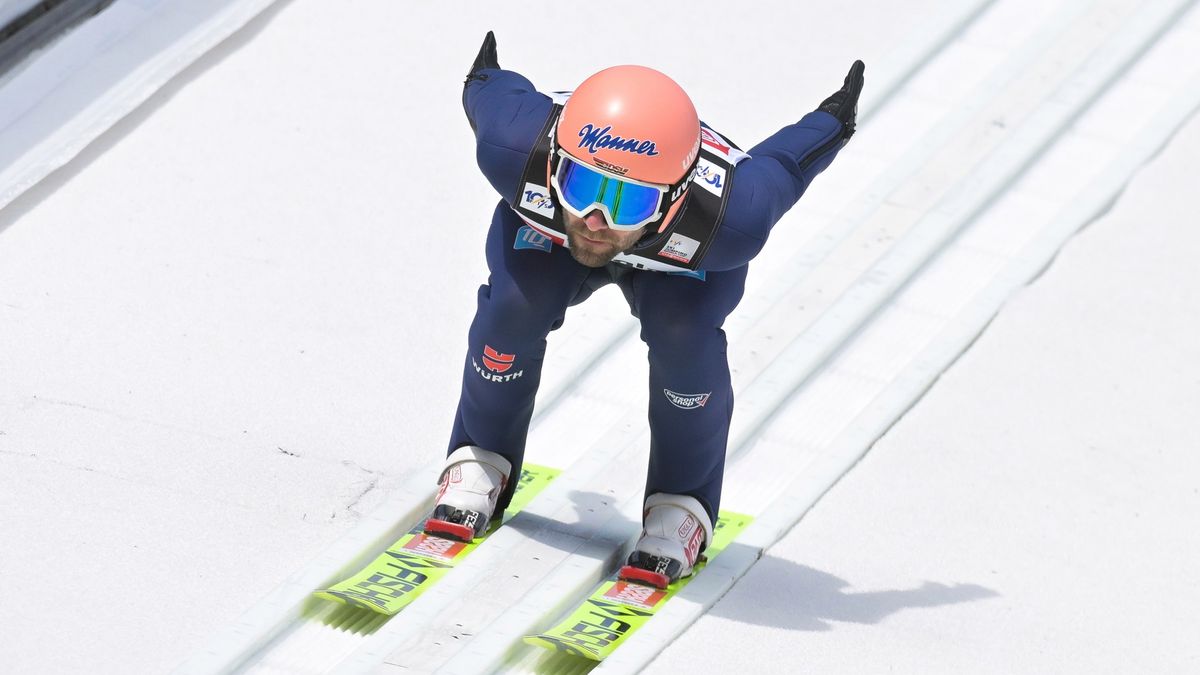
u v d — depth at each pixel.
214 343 19.55
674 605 15.93
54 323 19.64
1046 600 16.48
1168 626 16.25
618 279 15.46
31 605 15.45
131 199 22.00
